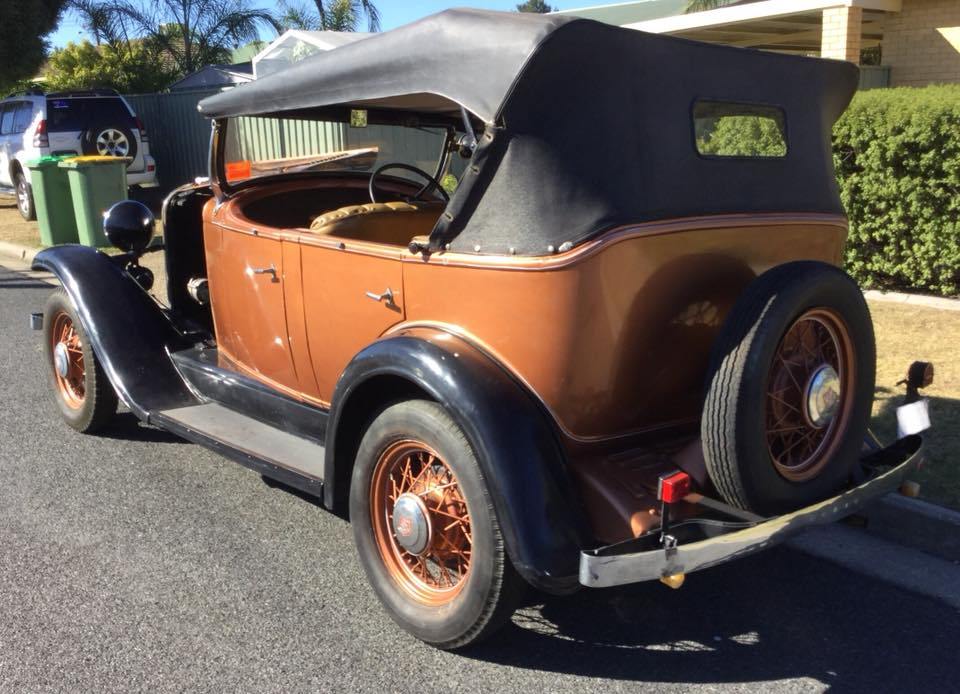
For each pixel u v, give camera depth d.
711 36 16.08
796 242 3.40
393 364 3.04
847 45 11.55
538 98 2.88
